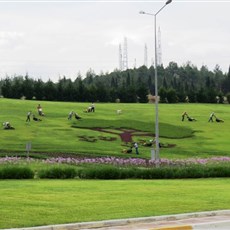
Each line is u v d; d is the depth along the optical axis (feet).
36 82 517.14
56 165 128.36
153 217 52.85
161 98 497.87
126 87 529.04
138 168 120.88
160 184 92.48
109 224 49.75
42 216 51.34
